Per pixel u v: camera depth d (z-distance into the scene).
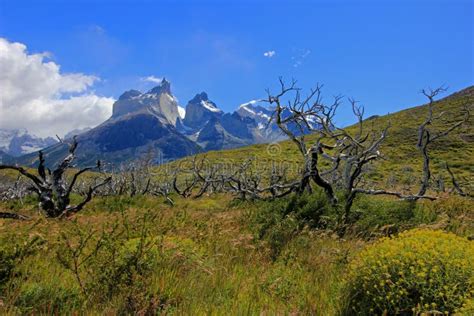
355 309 5.89
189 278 6.83
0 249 7.07
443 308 5.24
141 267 6.75
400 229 11.07
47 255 7.60
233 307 5.95
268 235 10.03
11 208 20.50
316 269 8.00
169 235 9.36
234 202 19.69
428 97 19.55
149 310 5.87
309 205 12.92
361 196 15.13
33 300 5.91
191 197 30.33
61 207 19.09
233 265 8.03
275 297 6.67
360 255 6.65
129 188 36.03
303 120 18.83
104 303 5.96
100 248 7.11
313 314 6.06
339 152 18.67
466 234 10.73
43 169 19.91
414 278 5.61
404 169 55.75
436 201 16.27
